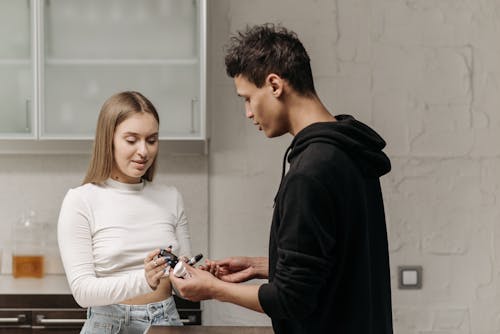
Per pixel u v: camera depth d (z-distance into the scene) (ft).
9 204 10.07
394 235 10.23
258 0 10.02
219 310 10.26
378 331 5.11
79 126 9.30
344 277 4.91
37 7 9.11
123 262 7.20
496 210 10.24
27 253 9.58
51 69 9.23
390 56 10.09
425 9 10.06
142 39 9.26
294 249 4.69
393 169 10.18
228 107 10.11
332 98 10.11
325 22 10.05
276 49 5.10
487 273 10.25
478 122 10.18
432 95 10.14
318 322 4.94
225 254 10.22
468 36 10.11
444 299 10.25
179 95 9.30
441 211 10.22
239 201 10.19
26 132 9.27
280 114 5.21
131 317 7.07
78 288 6.83
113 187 7.50
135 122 7.24
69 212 7.14
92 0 9.24
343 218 4.78
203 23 9.16
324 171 4.70
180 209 7.91
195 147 9.34
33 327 8.54
